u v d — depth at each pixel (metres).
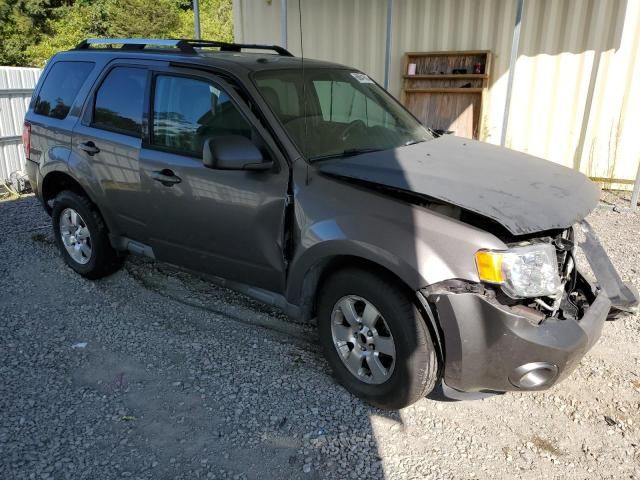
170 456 2.71
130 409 3.04
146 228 3.96
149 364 3.47
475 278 2.58
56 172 4.50
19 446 2.75
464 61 8.41
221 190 3.39
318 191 3.05
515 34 6.89
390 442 2.83
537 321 2.59
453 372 2.72
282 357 3.55
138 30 33.03
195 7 7.89
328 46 9.38
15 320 4.01
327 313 3.15
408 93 8.88
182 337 3.78
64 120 4.43
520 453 2.77
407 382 2.81
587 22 7.61
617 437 2.88
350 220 2.89
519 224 2.54
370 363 3.00
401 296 2.78
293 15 9.51
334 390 3.22
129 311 4.15
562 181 3.07
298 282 3.17
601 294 3.00
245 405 3.09
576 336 2.62
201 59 3.66
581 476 2.62
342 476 2.61
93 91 4.24
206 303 4.28
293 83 3.60
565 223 2.68
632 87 7.59
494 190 2.80
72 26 32.66
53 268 4.96
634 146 7.79
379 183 2.88
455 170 3.06
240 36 9.99
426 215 2.73
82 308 4.20
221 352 3.60
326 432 2.89
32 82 9.85
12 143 9.62
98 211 4.41
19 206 7.31
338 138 3.45
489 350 2.61
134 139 3.89
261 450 2.76
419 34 8.67
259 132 3.25
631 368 3.49
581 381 3.35
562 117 8.10
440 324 2.66
